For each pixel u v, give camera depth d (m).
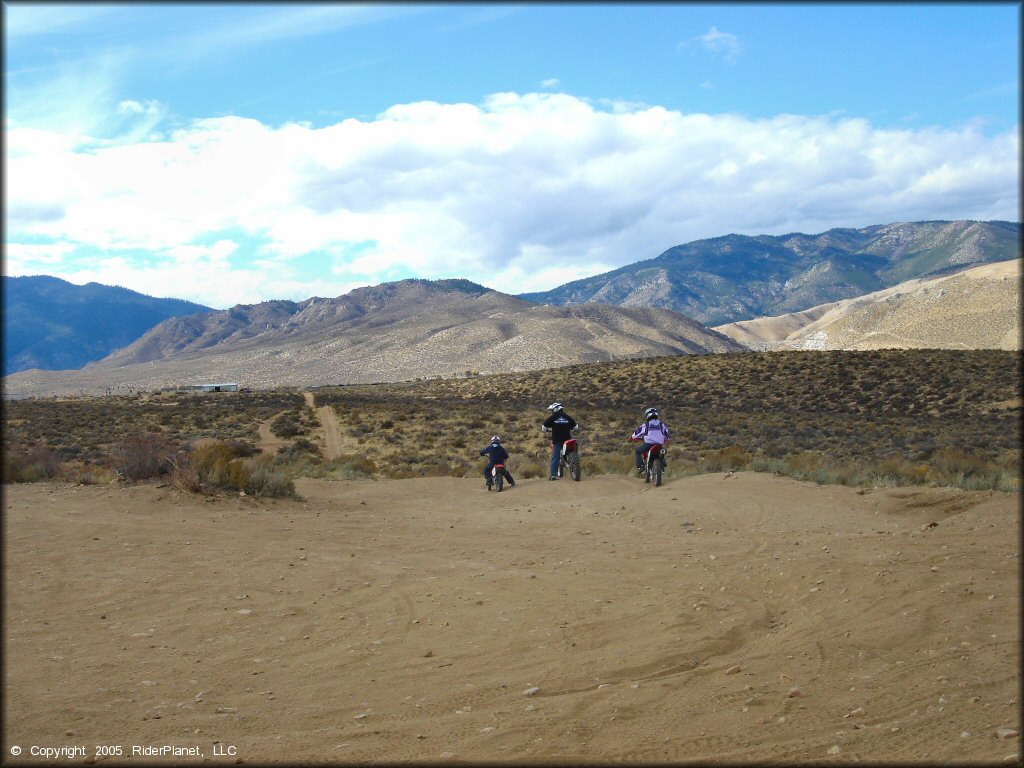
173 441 46.69
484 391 92.81
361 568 11.21
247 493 17.95
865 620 7.12
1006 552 8.90
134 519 14.76
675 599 8.68
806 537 12.29
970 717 5.00
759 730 5.09
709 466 23.38
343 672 6.99
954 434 44.41
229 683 6.78
